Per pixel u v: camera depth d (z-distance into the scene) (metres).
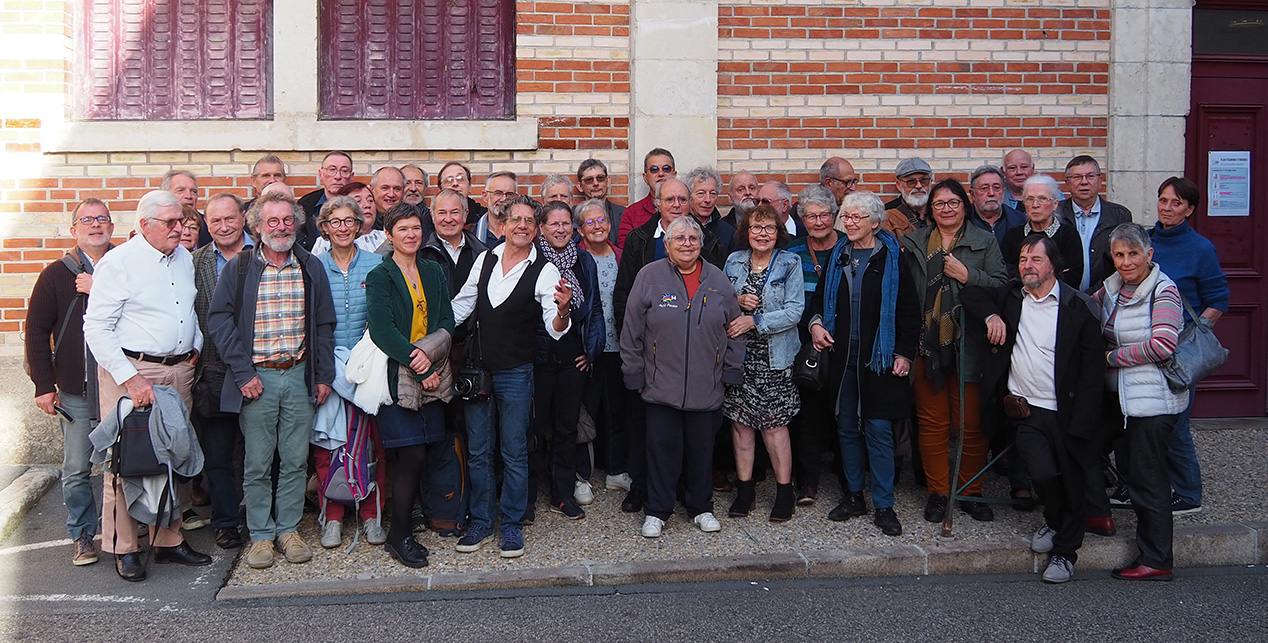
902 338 5.34
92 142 6.55
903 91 7.18
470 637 4.17
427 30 7.00
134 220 6.64
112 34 6.78
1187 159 7.57
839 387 5.47
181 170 6.10
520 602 4.56
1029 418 5.01
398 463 4.89
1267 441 7.01
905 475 6.41
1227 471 6.35
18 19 6.46
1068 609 4.56
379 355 4.77
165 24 6.82
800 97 7.11
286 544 4.95
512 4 7.04
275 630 4.21
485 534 5.11
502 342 4.99
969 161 7.25
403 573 4.80
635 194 6.95
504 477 5.05
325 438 5.02
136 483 4.65
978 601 4.66
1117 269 5.01
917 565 5.02
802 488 5.79
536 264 5.08
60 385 4.99
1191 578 5.04
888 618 4.43
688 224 5.23
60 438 6.46
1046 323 4.98
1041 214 5.55
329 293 5.03
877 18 7.14
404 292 4.87
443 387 4.88
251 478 4.88
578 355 5.49
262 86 6.87
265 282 4.86
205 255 5.13
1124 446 5.67
